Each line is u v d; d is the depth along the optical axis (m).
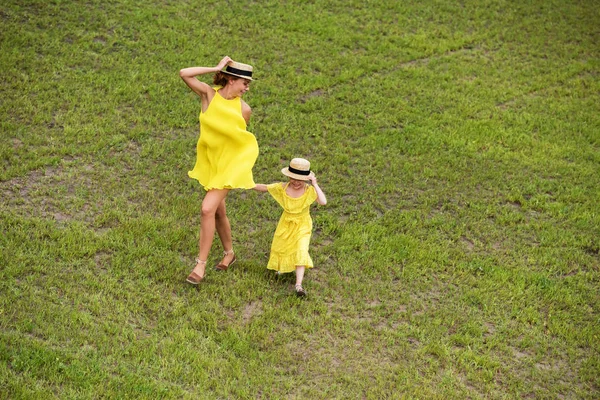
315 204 13.92
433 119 17.34
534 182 15.23
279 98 17.38
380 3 22.55
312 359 10.23
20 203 12.73
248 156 11.06
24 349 9.48
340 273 12.17
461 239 13.34
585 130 17.45
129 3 20.41
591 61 20.77
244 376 9.77
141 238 12.26
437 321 11.13
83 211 12.81
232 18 20.56
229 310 11.03
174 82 17.39
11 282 10.73
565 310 11.70
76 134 15.02
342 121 16.84
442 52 20.41
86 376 9.30
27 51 17.56
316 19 21.16
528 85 19.33
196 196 13.66
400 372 10.12
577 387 10.22
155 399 9.15
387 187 14.59
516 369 10.48
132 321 10.49
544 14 23.19
